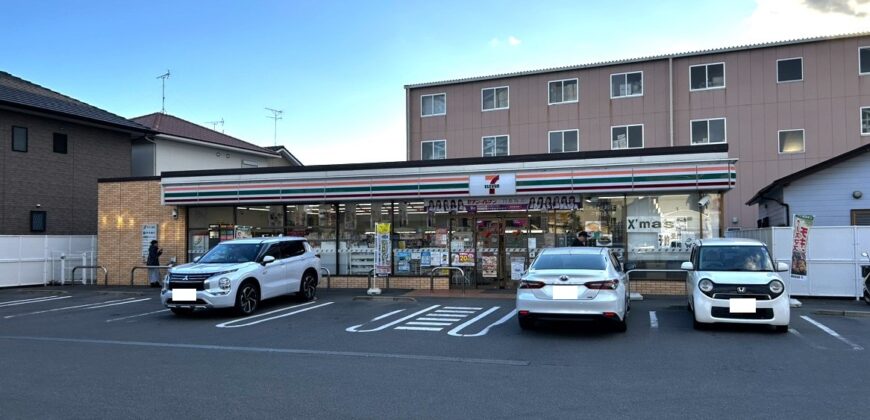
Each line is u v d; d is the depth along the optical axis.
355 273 18.42
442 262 17.66
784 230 15.06
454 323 11.41
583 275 9.63
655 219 16.14
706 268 10.88
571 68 28.66
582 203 16.58
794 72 25.44
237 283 12.55
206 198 19.25
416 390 6.48
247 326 11.31
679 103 26.84
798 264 13.87
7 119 23.41
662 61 27.28
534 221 17.14
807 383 6.69
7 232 23.19
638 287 15.91
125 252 20.69
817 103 25.05
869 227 14.38
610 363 7.82
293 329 10.91
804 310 12.59
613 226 16.39
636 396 6.18
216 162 31.80
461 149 30.39
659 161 15.50
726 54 26.34
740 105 26.00
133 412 5.70
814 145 24.97
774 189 20.55
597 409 5.72
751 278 10.06
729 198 25.88
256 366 7.77
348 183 17.91
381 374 7.27
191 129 32.22
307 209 19.05
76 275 22.00
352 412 5.67
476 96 30.41
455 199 17.52
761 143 25.62
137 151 29.17
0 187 23.03
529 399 6.08
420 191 17.23
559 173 16.17
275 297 14.48
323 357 8.37
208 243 19.91
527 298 9.80
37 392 6.46
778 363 7.74
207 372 7.42
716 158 15.20
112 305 15.15
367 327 11.06
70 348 9.22
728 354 8.33
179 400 6.11
